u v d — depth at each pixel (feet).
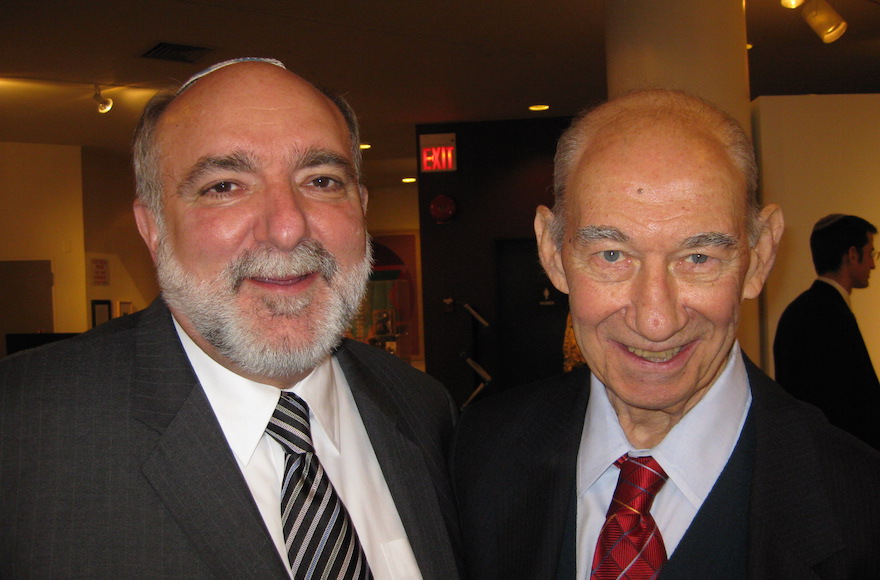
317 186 4.29
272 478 4.22
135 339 4.23
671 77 12.52
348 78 19.74
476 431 4.87
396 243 39.42
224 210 4.00
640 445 4.16
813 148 14.30
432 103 22.68
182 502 3.75
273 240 3.95
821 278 13.69
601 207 3.61
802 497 3.68
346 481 4.50
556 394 4.78
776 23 16.72
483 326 25.67
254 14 15.01
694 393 3.85
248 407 4.21
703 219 3.48
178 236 4.09
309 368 4.19
